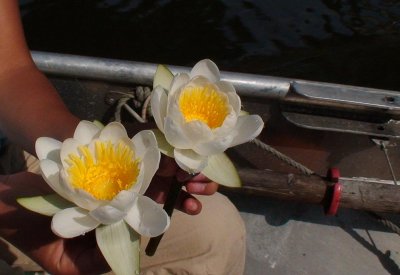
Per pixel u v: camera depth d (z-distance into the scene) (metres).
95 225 0.78
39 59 1.67
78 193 0.76
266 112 1.72
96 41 3.02
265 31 3.06
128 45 3.00
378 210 1.62
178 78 0.84
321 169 1.86
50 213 0.81
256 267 1.68
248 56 2.93
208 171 0.87
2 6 1.18
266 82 1.63
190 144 0.82
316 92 1.58
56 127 1.08
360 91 1.60
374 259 1.71
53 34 3.05
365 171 1.84
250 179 1.59
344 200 1.61
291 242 1.75
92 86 1.72
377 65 2.89
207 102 0.85
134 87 1.70
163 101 0.85
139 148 0.80
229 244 1.39
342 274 1.67
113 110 1.76
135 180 0.78
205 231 1.34
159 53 2.95
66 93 1.75
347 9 3.21
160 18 3.17
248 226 1.79
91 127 0.82
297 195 1.58
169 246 1.34
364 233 1.79
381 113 1.63
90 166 0.79
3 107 1.13
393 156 1.77
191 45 2.99
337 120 1.67
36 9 3.20
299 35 3.04
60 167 0.80
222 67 2.86
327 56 2.93
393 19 3.15
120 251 0.80
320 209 1.85
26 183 1.00
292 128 1.75
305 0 3.26
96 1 3.24
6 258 1.38
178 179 0.89
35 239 0.96
